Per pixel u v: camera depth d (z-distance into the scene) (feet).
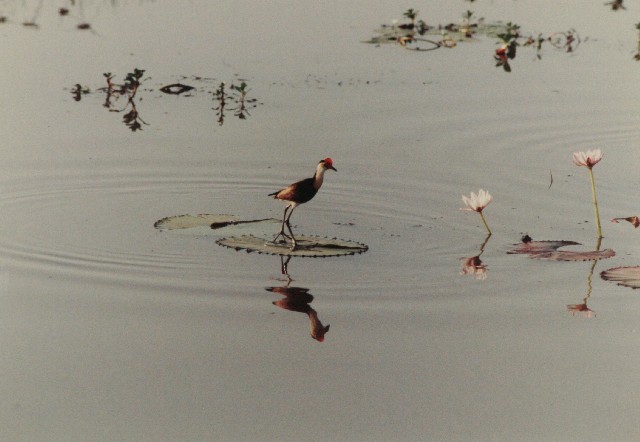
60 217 52.85
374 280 46.42
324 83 75.15
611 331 42.06
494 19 95.61
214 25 89.92
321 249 49.11
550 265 48.34
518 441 34.32
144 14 92.99
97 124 66.08
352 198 56.54
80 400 36.50
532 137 66.28
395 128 66.74
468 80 77.51
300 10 96.37
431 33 90.17
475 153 63.36
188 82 74.38
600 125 68.85
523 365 39.45
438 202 56.24
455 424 35.40
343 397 36.99
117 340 40.65
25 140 63.05
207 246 49.49
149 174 58.75
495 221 53.78
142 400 36.52
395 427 35.12
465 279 46.73
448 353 40.24
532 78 78.59
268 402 36.55
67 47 82.23
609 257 49.03
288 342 40.78
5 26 87.71
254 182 58.23
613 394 37.45
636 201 56.49
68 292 44.45
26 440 33.96
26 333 41.11
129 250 48.88
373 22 93.20
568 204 56.18
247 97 71.72
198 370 38.63
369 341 41.01
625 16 97.55
